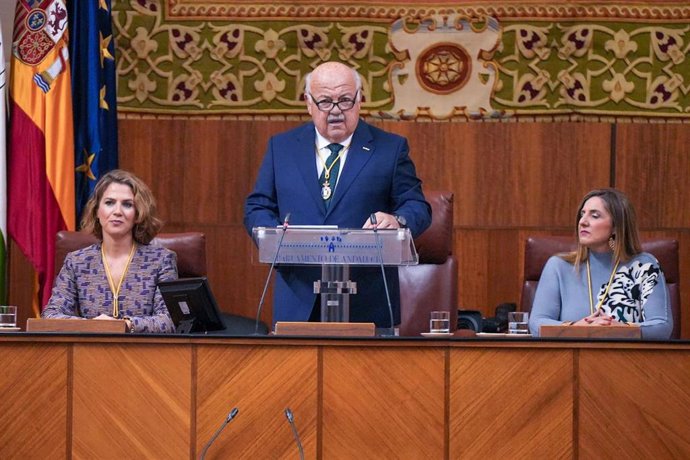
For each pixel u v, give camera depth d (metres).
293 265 8.41
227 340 6.99
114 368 7.01
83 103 11.91
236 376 6.99
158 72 13.06
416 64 13.04
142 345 7.01
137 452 6.99
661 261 9.73
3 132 11.31
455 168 13.04
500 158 13.02
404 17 13.05
